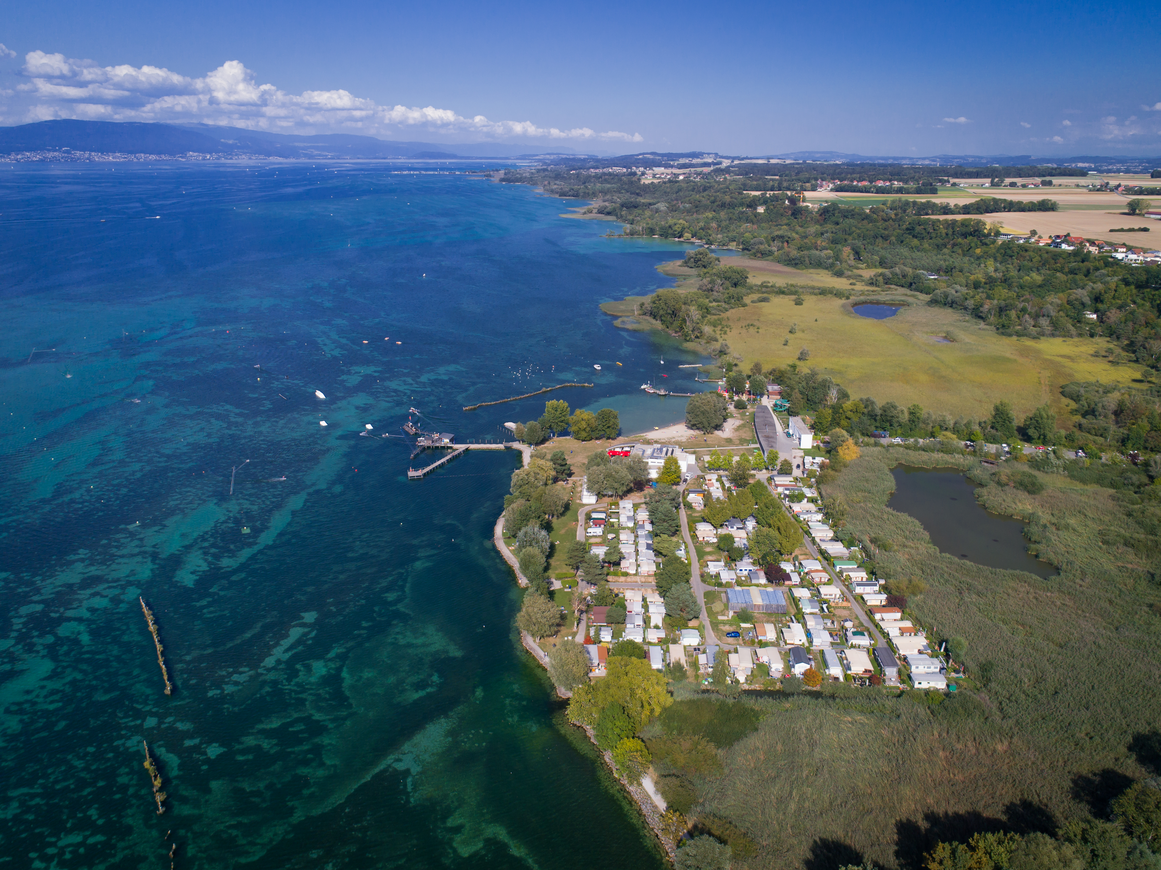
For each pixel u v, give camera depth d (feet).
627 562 492.13
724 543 506.89
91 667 411.75
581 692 377.91
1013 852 273.54
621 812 329.52
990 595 472.44
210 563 505.66
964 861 275.80
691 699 375.86
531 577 467.11
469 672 415.03
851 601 465.06
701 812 317.42
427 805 334.44
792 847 300.81
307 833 320.70
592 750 362.94
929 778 334.24
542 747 365.20
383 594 479.41
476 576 499.10
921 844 300.40
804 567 493.36
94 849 311.68
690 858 287.48
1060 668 402.72
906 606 459.73
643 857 307.99
